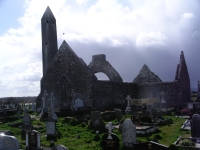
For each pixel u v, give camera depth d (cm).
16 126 2309
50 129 1766
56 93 3712
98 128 1975
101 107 3612
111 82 3881
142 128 1800
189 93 4375
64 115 2902
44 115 2681
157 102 3575
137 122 2048
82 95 3575
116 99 3928
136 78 4738
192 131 1550
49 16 4756
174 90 3909
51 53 4675
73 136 1767
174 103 3875
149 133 1773
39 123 2342
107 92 3772
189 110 3102
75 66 3709
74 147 1447
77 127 2122
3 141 1251
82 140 1611
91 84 3541
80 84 3619
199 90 4012
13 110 3469
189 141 1402
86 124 2231
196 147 1325
